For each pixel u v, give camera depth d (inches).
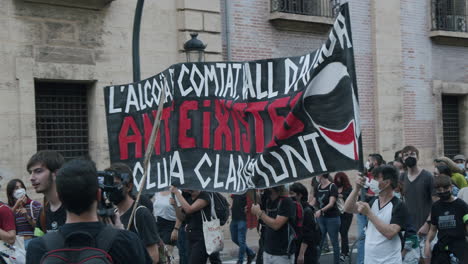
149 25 481.7
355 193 223.5
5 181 408.8
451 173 340.2
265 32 559.5
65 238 111.7
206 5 507.8
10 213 251.0
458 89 699.4
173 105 232.4
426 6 681.0
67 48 439.2
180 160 231.5
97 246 112.1
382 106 633.6
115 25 463.2
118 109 249.0
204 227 278.5
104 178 149.9
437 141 681.6
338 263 377.7
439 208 262.8
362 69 629.9
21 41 420.2
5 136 412.5
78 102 458.6
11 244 252.7
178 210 315.9
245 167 215.9
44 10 430.0
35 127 424.5
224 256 446.0
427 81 678.5
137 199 169.0
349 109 187.0
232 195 397.4
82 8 447.2
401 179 364.8
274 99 209.3
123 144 247.6
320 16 582.6
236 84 223.6
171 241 324.8
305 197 286.4
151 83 242.8
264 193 280.8
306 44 587.2
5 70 413.1
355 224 598.5
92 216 116.8
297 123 197.0
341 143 189.0
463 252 257.9
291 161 198.8
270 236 254.8
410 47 666.2
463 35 690.8
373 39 634.2
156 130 174.4
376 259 224.5
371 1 635.5
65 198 113.7
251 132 214.8
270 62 212.4
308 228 280.4
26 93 419.8
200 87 230.1
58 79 434.9
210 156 226.8
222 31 533.3
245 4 547.5
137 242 117.9
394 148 640.4
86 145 462.0
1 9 412.5
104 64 456.4
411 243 241.4
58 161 167.2
